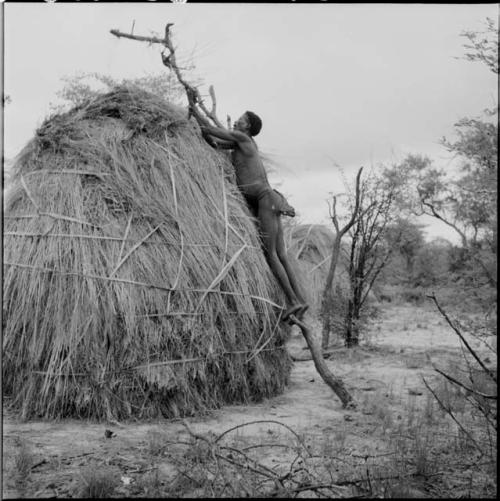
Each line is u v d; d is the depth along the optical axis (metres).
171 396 6.34
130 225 6.58
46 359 6.17
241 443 5.42
